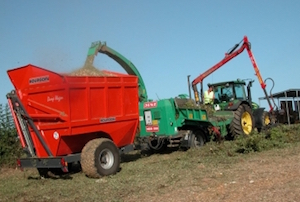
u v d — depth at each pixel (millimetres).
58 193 6344
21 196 6398
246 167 7438
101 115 8547
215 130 11742
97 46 10109
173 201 5262
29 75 8242
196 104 12211
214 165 7996
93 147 7820
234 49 14805
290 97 21703
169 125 10797
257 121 14461
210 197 5297
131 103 9414
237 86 14344
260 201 4918
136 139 11367
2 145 11125
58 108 7934
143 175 7488
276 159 8156
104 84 8633
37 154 8383
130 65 11250
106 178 7625
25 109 8234
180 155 10148
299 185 5547
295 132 12500
